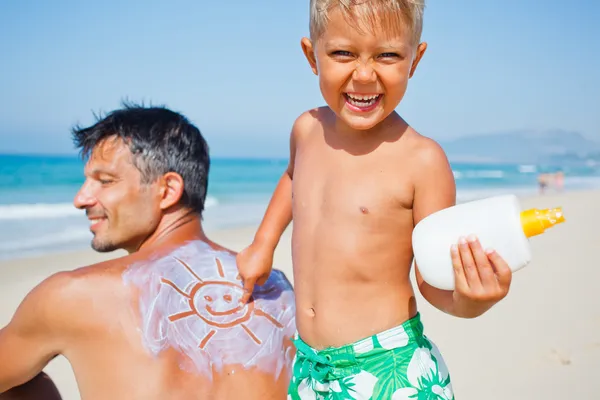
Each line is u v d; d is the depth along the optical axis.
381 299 2.28
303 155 2.57
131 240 2.60
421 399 2.20
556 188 34.03
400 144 2.34
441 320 6.07
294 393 2.38
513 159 136.00
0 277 9.12
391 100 2.22
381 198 2.29
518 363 4.88
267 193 30.25
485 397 4.27
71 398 4.43
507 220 1.87
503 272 1.83
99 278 2.29
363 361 2.24
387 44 2.15
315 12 2.26
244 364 2.36
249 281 2.52
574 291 7.04
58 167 40.69
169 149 2.56
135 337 2.25
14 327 2.30
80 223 16.83
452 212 1.97
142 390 2.22
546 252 9.51
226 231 15.02
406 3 2.14
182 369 2.27
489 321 5.98
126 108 2.67
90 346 2.26
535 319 5.99
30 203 22.09
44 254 11.87
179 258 2.50
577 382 4.47
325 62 2.24
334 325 2.29
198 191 2.66
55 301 2.24
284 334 2.51
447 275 1.96
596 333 5.50
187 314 2.35
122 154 2.52
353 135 2.42
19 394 2.55
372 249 2.28
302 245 2.43
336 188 2.37
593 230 12.02
